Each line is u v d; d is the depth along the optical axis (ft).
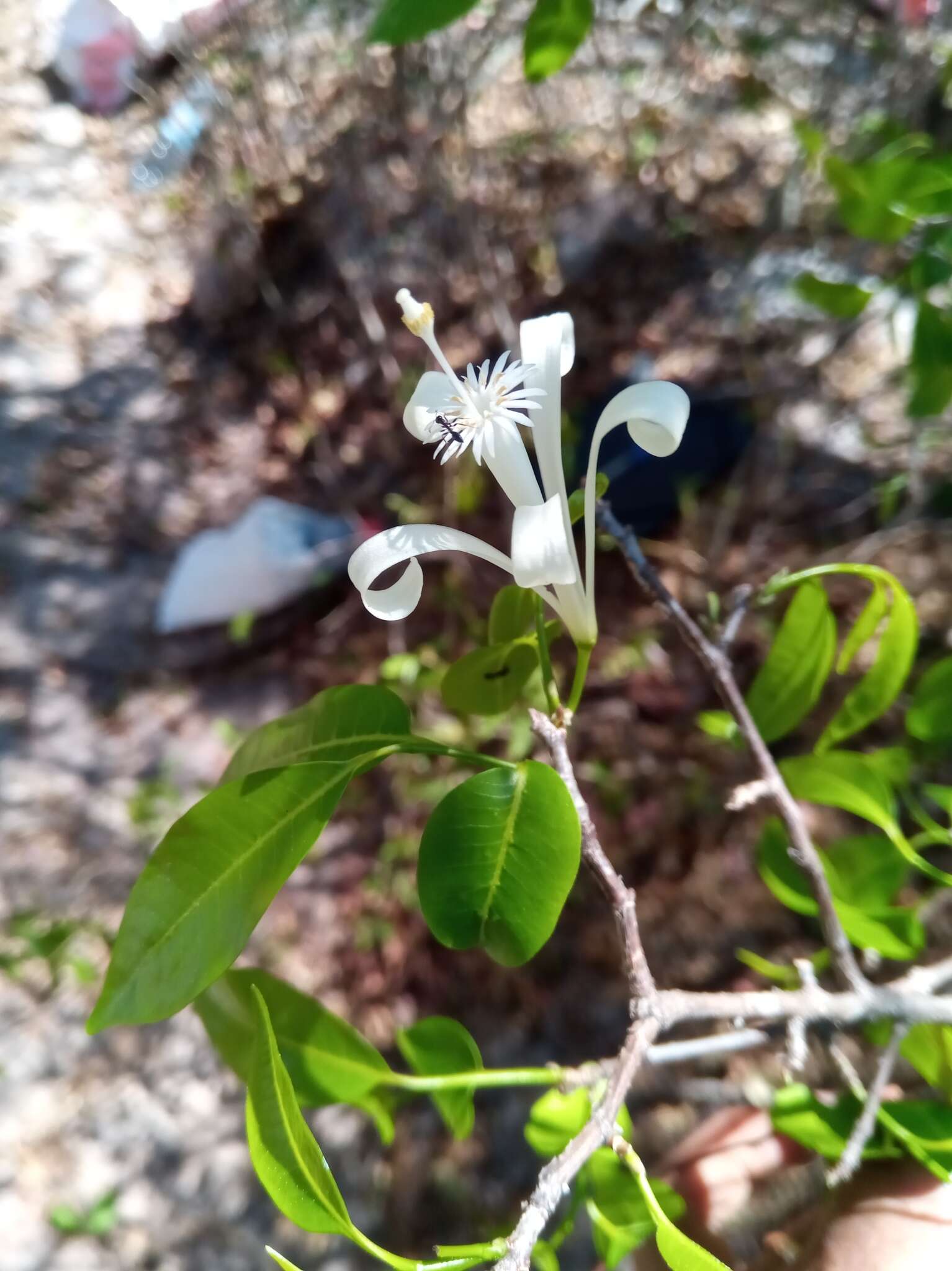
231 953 0.40
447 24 0.45
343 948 1.15
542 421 0.47
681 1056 0.46
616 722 1.18
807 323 1.34
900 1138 0.49
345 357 1.61
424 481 1.43
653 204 1.54
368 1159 1.04
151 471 1.58
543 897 0.41
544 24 0.57
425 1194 1.00
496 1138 1.02
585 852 0.44
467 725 1.19
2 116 2.05
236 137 1.74
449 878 0.42
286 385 1.63
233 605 1.39
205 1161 1.07
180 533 1.51
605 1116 0.38
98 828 1.27
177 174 1.91
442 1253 0.35
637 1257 0.64
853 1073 0.48
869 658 1.11
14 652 1.41
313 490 1.51
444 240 1.58
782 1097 0.51
